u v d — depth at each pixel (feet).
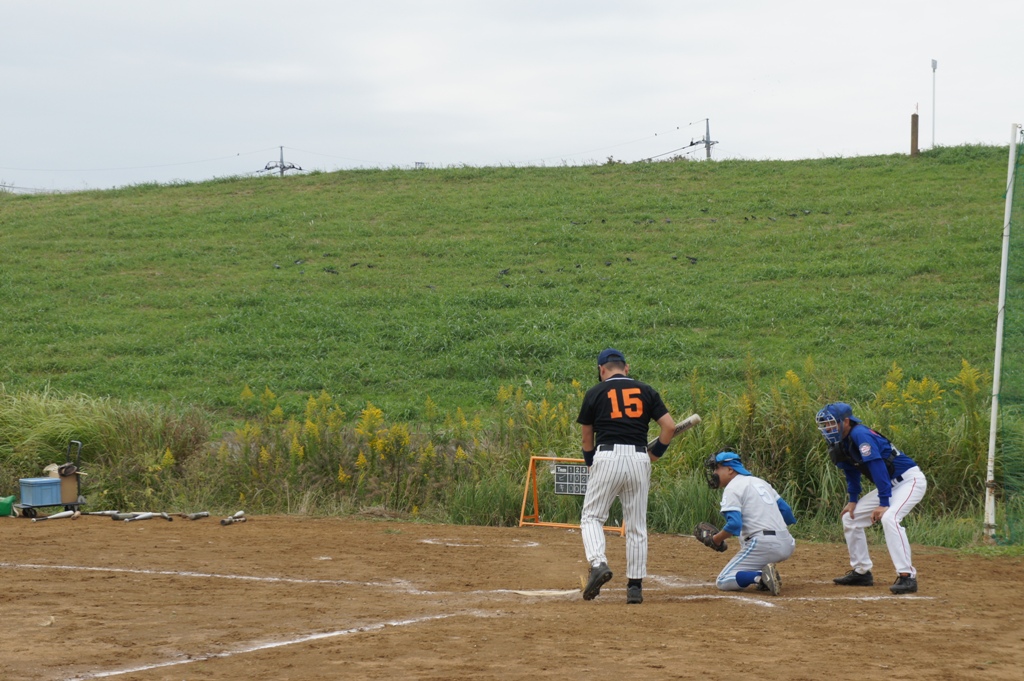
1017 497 81.82
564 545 79.46
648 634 45.47
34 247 237.86
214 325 185.37
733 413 100.83
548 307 193.16
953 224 221.25
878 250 211.20
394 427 104.42
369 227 248.73
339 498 99.45
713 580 63.87
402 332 180.75
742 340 170.91
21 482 93.45
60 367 165.27
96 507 99.96
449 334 178.09
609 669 38.55
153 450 108.68
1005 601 55.83
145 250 234.79
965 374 94.89
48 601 52.54
